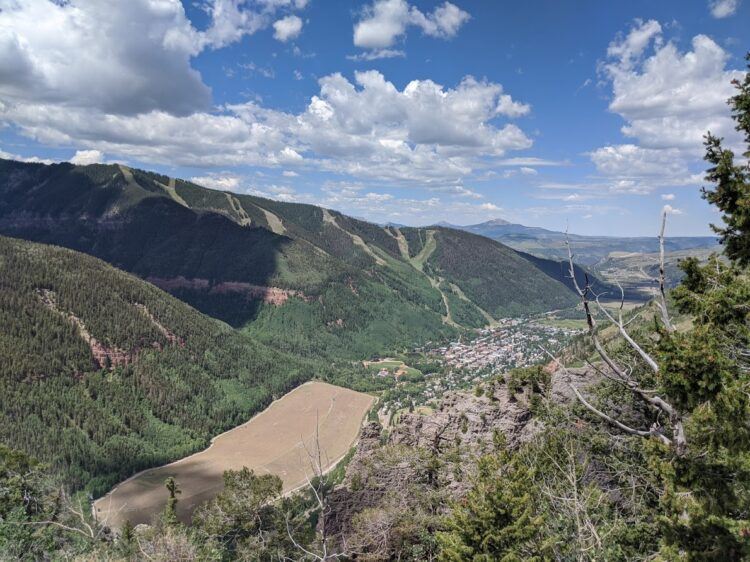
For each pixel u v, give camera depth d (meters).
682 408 16.78
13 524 32.00
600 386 36.16
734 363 17.12
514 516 26.39
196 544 40.53
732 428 15.79
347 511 42.38
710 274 20.52
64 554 32.84
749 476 17.05
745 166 20.66
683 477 17.33
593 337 16.73
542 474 31.02
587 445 35.50
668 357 16.22
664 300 16.89
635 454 32.44
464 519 27.52
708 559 16.75
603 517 26.92
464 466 42.22
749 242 20.31
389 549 37.94
